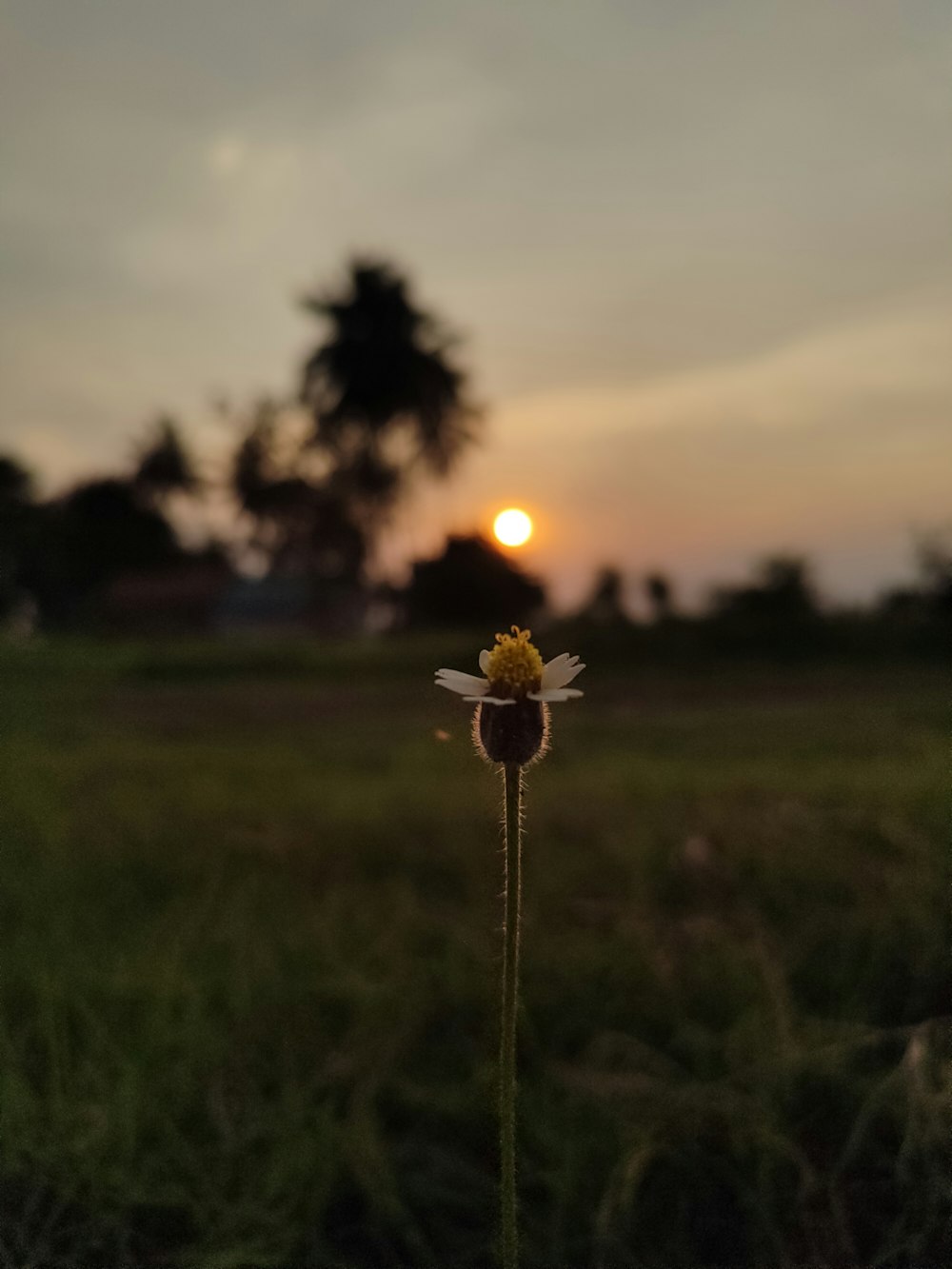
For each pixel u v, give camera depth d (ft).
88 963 9.47
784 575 62.23
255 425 175.73
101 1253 6.36
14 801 16.69
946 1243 6.29
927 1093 7.18
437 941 10.86
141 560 190.39
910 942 9.88
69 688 42.52
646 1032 8.82
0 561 150.92
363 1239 6.64
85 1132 6.97
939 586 46.78
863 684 40.42
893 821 13.76
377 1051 8.39
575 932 10.65
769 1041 8.12
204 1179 6.75
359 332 161.17
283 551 182.19
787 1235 6.51
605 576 69.36
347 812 16.40
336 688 47.24
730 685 41.81
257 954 9.95
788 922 10.70
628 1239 6.52
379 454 170.19
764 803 16.16
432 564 127.44
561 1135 7.35
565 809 16.38
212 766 21.93
